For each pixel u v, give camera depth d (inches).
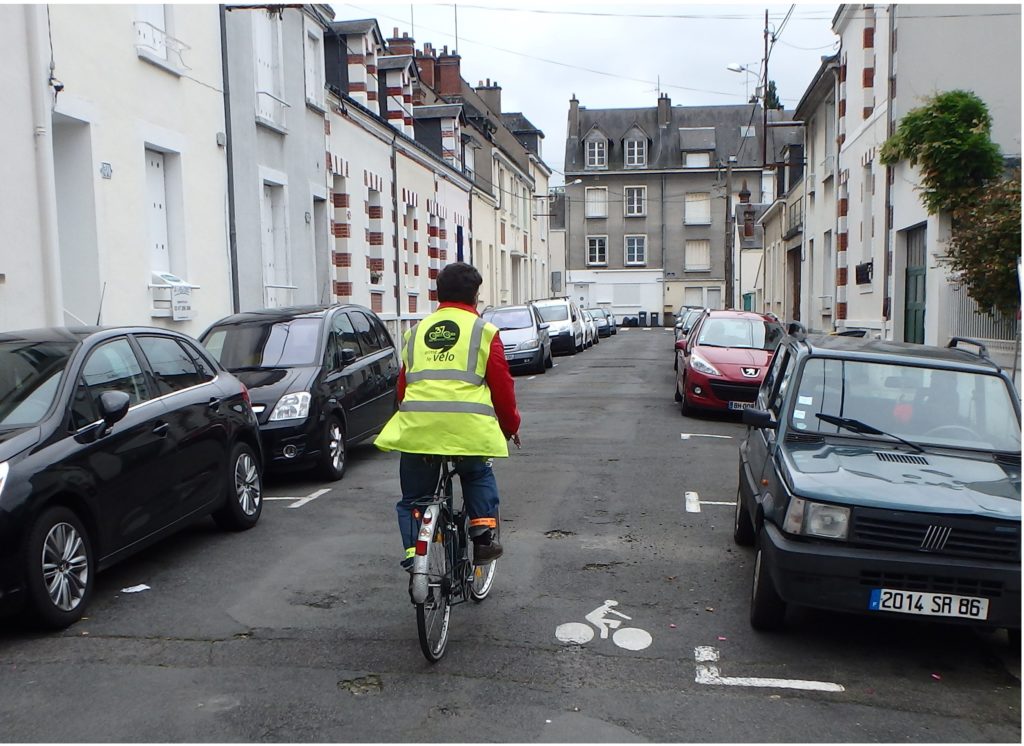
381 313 949.8
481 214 1544.0
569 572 241.3
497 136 1904.5
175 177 520.1
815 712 160.9
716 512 308.2
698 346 569.3
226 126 573.6
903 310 734.5
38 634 197.5
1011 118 681.0
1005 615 175.8
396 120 1069.8
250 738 149.3
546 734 151.0
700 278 2591.0
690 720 156.7
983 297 466.3
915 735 152.9
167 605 216.1
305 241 717.9
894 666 182.9
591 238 2628.0
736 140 2652.6
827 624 206.1
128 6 466.0
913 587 177.8
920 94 693.3
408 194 1066.1
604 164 2608.3
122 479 222.8
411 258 1085.8
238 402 290.2
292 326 390.0
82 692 167.3
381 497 332.8
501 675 174.7
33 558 192.2
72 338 235.8
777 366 272.7
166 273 512.1
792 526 185.5
